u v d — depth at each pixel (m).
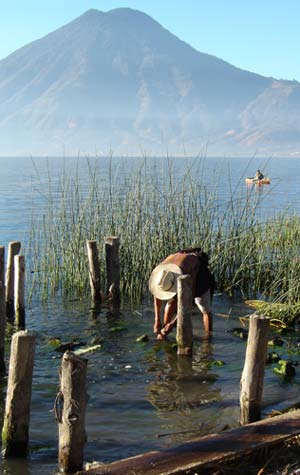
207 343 12.30
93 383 10.24
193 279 12.14
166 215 16.42
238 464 6.93
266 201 38.41
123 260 15.97
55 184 57.22
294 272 15.05
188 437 8.30
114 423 8.77
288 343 12.40
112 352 11.77
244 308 15.01
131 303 15.41
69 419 7.16
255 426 7.53
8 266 13.96
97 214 17.28
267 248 16.75
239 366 11.02
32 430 8.51
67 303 15.48
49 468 7.39
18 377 7.61
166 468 6.66
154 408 9.27
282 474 6.78
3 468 7.41
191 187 17.28
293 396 9.67
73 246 16.59
